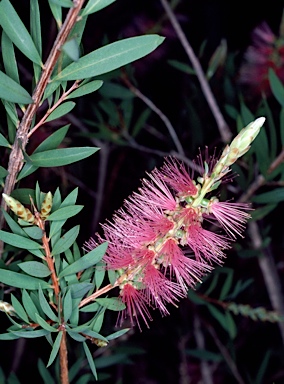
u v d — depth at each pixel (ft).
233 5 2.59
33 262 1.02
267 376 2.45
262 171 1.69
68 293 0.99
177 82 2.41
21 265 1.01
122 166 2.36
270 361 2.47
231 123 2.23
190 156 2.28
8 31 0.93
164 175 1.06
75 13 0.84
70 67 0.94
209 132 2.27
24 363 2.27
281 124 1.64
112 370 2.41
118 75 1.96
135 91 2.00
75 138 2.23
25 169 1.06
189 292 1.81
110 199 2.30
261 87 2.16
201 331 2.26
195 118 2.09
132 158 2.36
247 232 2.09
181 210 1.04
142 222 1.05
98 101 2.21
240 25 2.57
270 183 1.72
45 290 1.12
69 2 0.83
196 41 2.51
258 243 2.01
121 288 1.09
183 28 2.48
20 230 1.04
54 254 1.03
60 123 1.99
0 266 1.24
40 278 1.11
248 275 2.36
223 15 2.56
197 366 2.37
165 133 2.38
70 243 1.03
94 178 2.35
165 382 2.43
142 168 2.35
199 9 2.53
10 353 2.26
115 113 2.04
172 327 2.31
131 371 2.44
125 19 2.39
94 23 2.35
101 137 2.04
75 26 0.94
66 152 1.04
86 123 2.20
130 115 2.06
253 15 2.64
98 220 2.24
